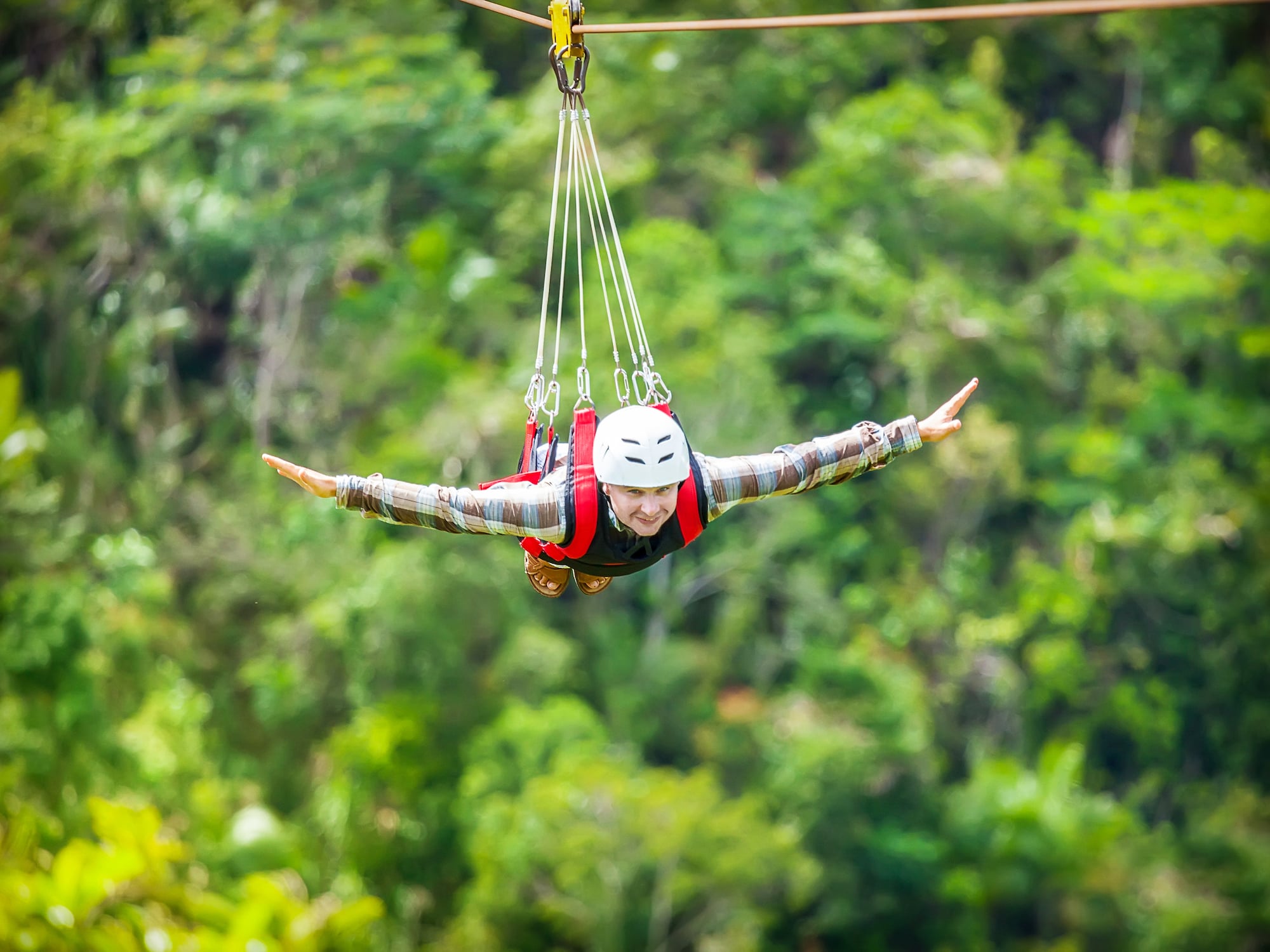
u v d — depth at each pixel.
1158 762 91.56
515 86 103.12
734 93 95.50
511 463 70.31
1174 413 91.38
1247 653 90.88
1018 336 89.12
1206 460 91.31
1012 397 92.25
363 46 81.25
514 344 76.88
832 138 91.31
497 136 84.31
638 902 60.84
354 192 80.88
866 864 71.25
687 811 59.59
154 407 79.94
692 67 91.75
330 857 65.00
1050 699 85.31
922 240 93.25
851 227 92.44
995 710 86.12
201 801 61.56
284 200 78.44
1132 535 86.31
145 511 72.94
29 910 27.75
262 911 30.12
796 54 98.62
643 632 81.06
